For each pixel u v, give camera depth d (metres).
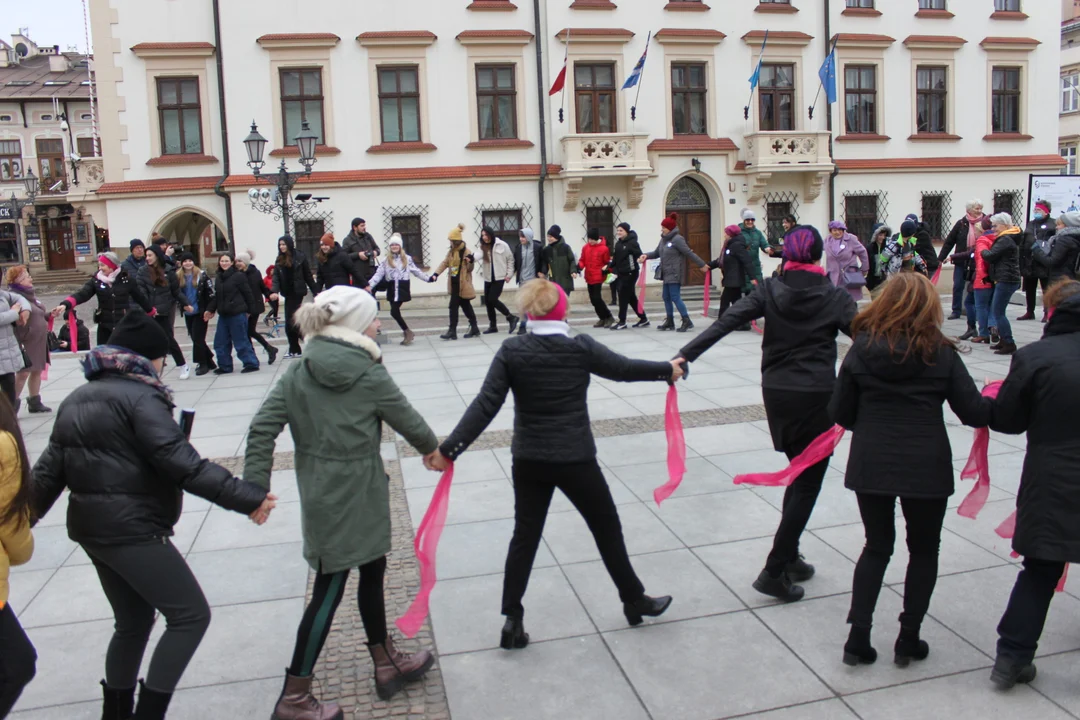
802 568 4.51
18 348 7.84
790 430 4.21
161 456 2.95
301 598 4.58
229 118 20.36
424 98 21.00
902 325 3.46
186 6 20.42
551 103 21.55
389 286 13.36
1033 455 3.44
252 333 12.05
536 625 4.17
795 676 3.63
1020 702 3.39
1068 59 37.72
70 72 45.69
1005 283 10.42
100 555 3.00
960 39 23.73
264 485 3.20
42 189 41.06
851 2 23.23
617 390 9.41
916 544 3.61
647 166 21.55
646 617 4.21
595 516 3.88
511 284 21.45
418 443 3.51
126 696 3.25
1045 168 24.64
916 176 23.84
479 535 5.33
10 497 2.78
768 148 22.17
